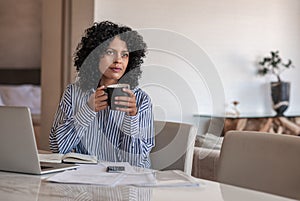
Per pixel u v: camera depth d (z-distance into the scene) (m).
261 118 4.51
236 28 4.50
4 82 6.86
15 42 6.92
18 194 1.32
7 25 6.91
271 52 4.68
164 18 3.96
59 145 2.08
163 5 3.95
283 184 1.52
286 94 4.70
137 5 3.80
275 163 1.56
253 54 4.65
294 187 1.49
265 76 4.76
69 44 3.46
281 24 4.81
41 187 1.42
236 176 1.66
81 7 3.47
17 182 1.49
